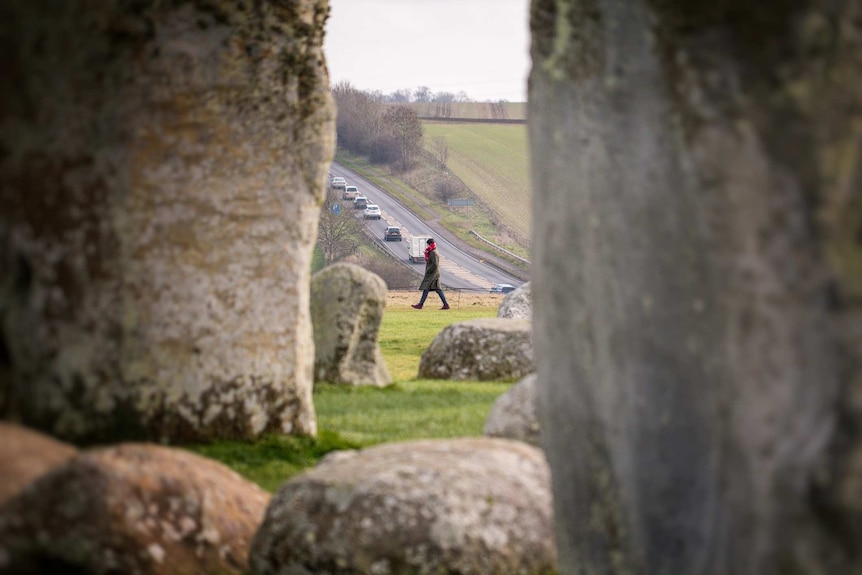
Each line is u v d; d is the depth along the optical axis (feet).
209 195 45.19
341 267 77.10
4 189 37.17
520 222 556.10
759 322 18.11
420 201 585.22
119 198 41.45
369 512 30.19
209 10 43.75
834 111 16.53
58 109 38.50
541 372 28.07
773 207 17.58
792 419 17.38
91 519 28.30
